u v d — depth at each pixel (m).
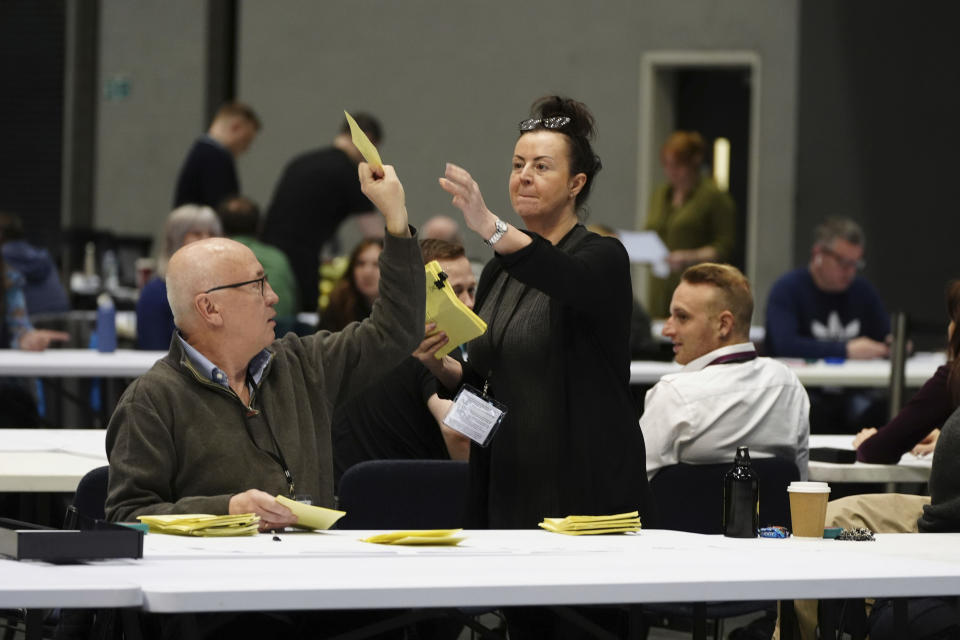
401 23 33.72
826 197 29.89
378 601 5.12
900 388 13.88
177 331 7.60
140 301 16.88
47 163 37.19
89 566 5.62
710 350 9.68
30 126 37.22
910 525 8.77
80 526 6.46
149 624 6.73
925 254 28.61
